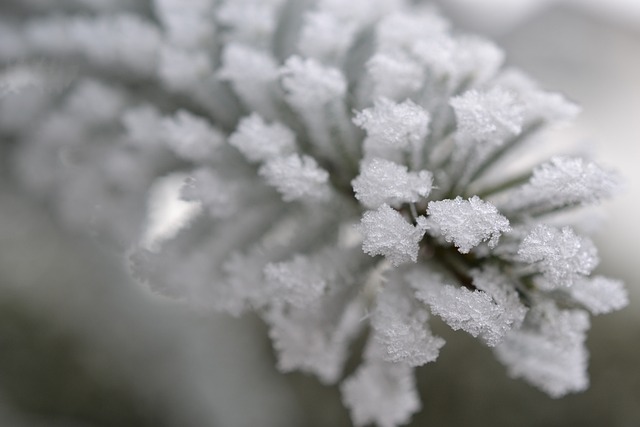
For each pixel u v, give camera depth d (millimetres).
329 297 130
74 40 150
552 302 125
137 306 206
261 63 134
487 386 235
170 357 210
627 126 265
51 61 154
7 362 195
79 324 199
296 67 129
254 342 235
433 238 125
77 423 200
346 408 235
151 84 149
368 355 135
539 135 130
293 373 238
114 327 203
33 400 197
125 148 151
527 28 263
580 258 119
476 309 119
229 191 134
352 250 130
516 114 123
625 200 259
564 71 266
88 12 153
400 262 121
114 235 158
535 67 261
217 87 139
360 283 130
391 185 121
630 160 262
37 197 166
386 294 125
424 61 129
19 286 194
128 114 144
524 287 123
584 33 273
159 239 138
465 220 119
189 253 137
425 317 124
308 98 129
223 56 138
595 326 241
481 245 123
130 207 156
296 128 134
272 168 127
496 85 129
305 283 127
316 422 233
